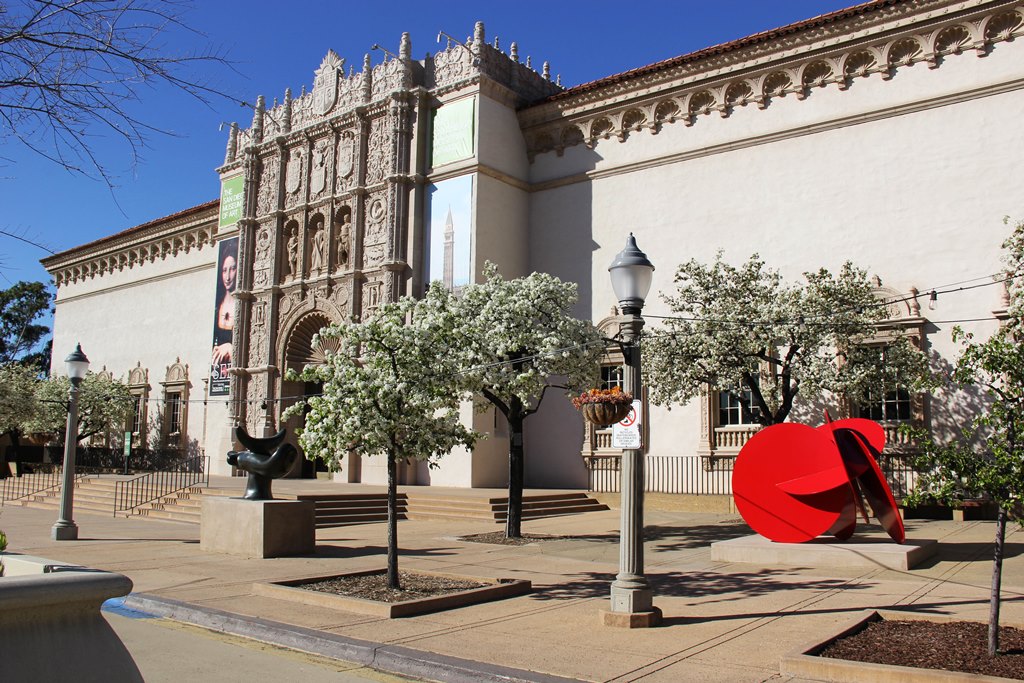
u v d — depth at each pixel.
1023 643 7.59
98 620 5.21
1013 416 7.71
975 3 20.14
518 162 28.58
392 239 28.00
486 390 17.14
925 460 8.10
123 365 43.66
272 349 32.47
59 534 17.83
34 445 44.59
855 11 21.69
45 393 39.28
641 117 26.27
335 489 25.34
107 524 21.70
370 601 9.98
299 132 32.56
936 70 20.95
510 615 9.84
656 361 18.69
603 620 9.24
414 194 28.16
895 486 20.03
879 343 20.64
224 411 34.72
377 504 22.59
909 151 21.12
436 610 10.13
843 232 21.84
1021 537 16.25
